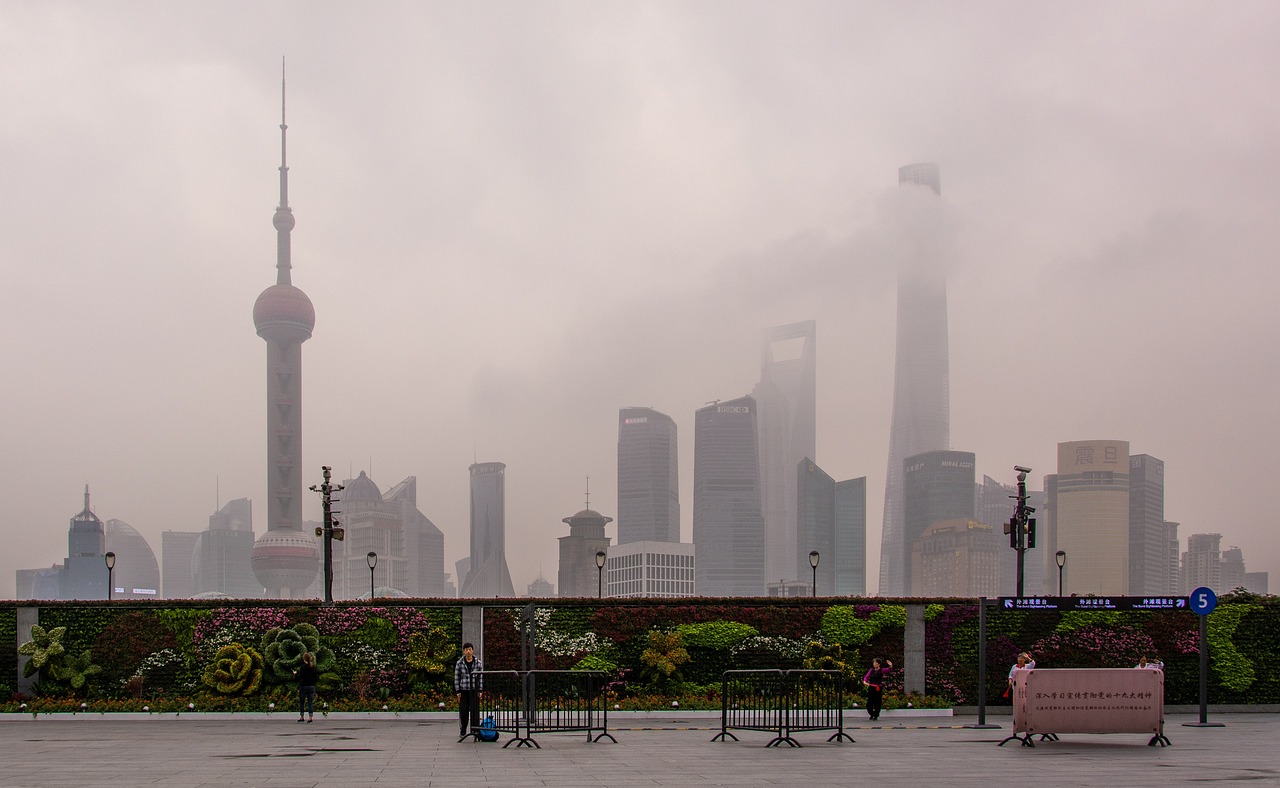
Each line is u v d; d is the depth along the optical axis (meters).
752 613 40.94
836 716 30.55
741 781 18.64
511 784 18.34
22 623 40.16
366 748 25.41
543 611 40.66
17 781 19.09
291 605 40.91
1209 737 27.94
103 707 37.81
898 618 40.81
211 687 39.69
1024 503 46.47
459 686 26.91
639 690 39.56
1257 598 41.75
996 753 23.58
